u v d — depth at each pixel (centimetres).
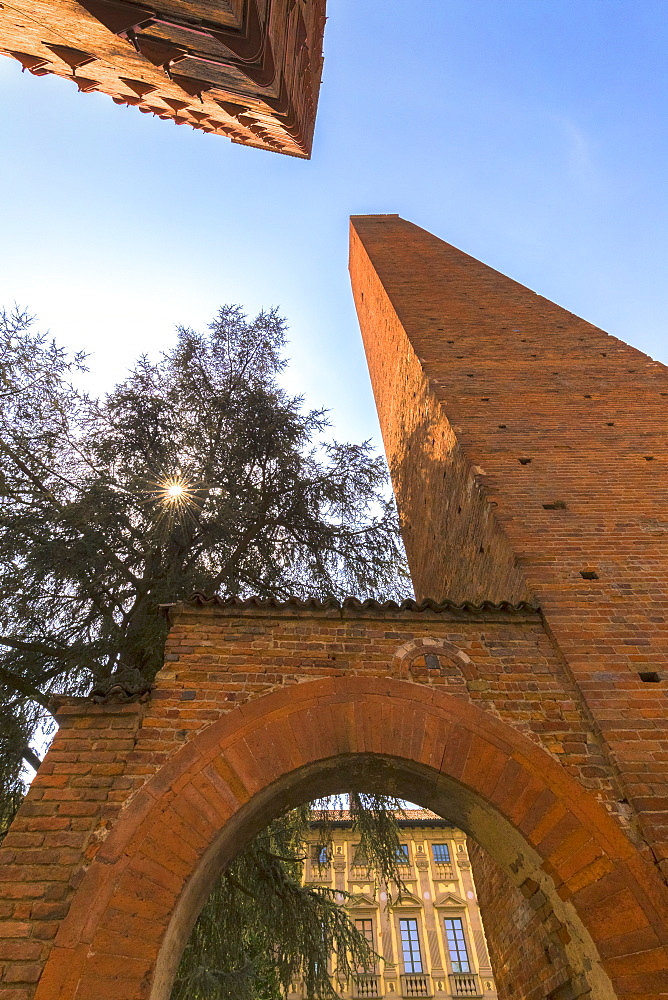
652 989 323
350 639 485
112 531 776
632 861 371
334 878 2530
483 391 906
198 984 745
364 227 2044
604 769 419
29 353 835
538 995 516
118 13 413
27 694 678
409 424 1134
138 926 319
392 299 1308
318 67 812
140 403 917
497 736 431
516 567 582
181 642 463
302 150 760
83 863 339
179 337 1034
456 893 2550
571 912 377
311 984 785
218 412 986
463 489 770
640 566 576
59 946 305
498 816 407
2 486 766
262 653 464
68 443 878
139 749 392
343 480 977
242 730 410
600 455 745
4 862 335
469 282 1402
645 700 456
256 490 954
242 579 916
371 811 826
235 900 805
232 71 501
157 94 567
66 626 761
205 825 364
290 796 438
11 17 425
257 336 1071
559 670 482
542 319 1166
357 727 423
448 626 509
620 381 920
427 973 2314
